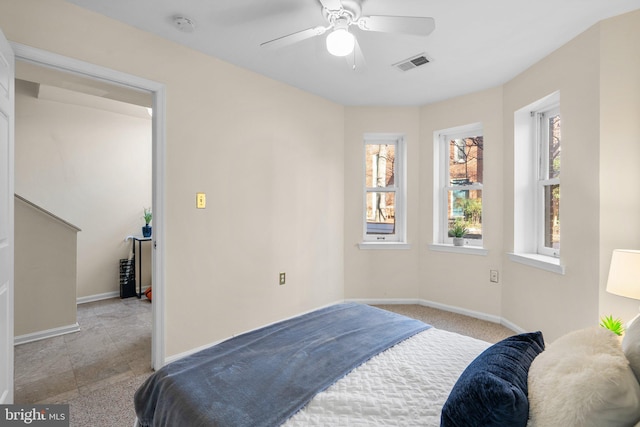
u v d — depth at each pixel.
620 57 1.98
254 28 2.13
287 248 3.09
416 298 3.73
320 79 2.95
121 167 4.28
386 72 2.79
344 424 0.97
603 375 0.74
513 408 0.75
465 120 3.31
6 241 1.62
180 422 1.03
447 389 1.14
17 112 3.56
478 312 3.26
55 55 1.81
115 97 2.92
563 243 2.36
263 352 1.42
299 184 3.20
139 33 2.13
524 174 2.91
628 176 1.97
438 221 3.65
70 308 2.95
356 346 1.48
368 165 3.91
